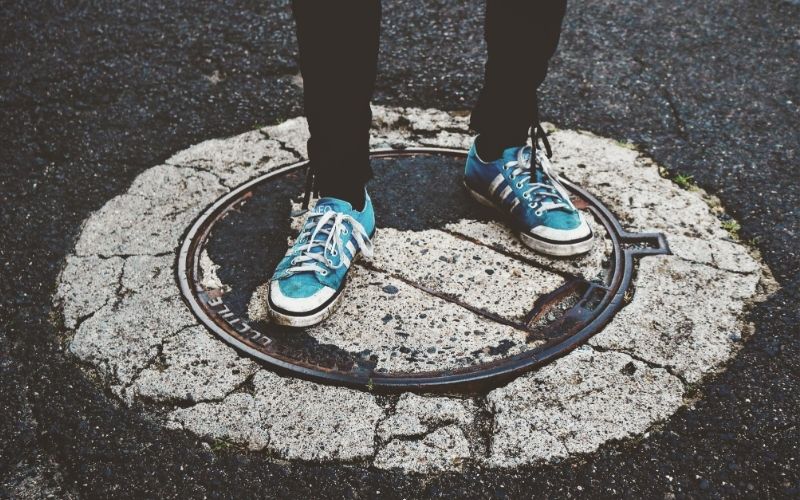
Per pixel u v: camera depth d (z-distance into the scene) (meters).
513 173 1.38
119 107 1.77
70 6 2.12
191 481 1.09
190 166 1.60
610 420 1.14
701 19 2.04
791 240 1.41
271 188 1.52
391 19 2.05
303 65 1.18
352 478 1.08
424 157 1.59
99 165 1.61
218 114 1.75
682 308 1.28
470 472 1.09
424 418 1.14
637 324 1.26
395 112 1.73
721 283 1.32
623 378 1.18
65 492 1.08
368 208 1.35
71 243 1.44
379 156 1.60
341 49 1.15
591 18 2.05
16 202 1.53
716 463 1.09
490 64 1.33
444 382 1.17
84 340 1.25
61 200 1.53
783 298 1.30
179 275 1.35
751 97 1.77
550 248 1.35
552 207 1.35
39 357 1.24
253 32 2.01
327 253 1.27
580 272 1.34
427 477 1.09
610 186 1.52
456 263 1.36
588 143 1.63
